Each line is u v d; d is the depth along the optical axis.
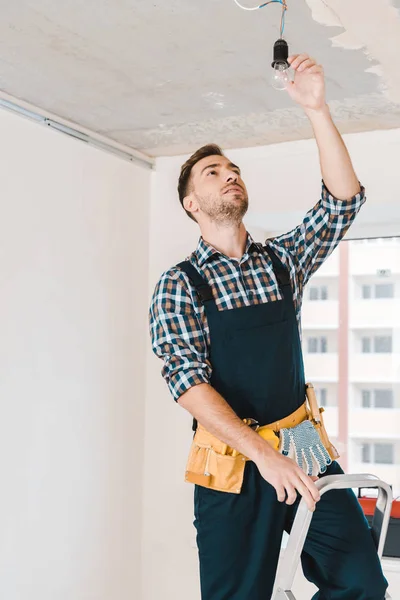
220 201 2.07
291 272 2.11
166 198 3.89
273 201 3.69
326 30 2.43
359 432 3.89
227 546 1.92
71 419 3.35
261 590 1.91
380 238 3.92
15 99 3.10
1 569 2.96
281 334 2.00
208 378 1.94
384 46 2.55
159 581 3.72
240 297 2.01
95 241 3.52
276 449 1.90
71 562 3.32
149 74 2.85
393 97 3.06
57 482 3.26
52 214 3.27
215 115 3.31
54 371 3.26
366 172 3.50
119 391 3.65
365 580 1.90
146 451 3.81
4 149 3.04
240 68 2.78
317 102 1.84
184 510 3.70
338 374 3.96
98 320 3.53
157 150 3.82
